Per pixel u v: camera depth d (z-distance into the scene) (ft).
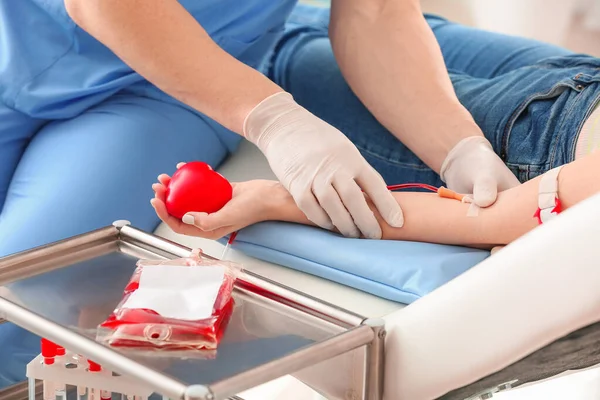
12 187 5.92
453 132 5.42
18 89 5.95
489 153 5.18
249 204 4.89
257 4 6.20
